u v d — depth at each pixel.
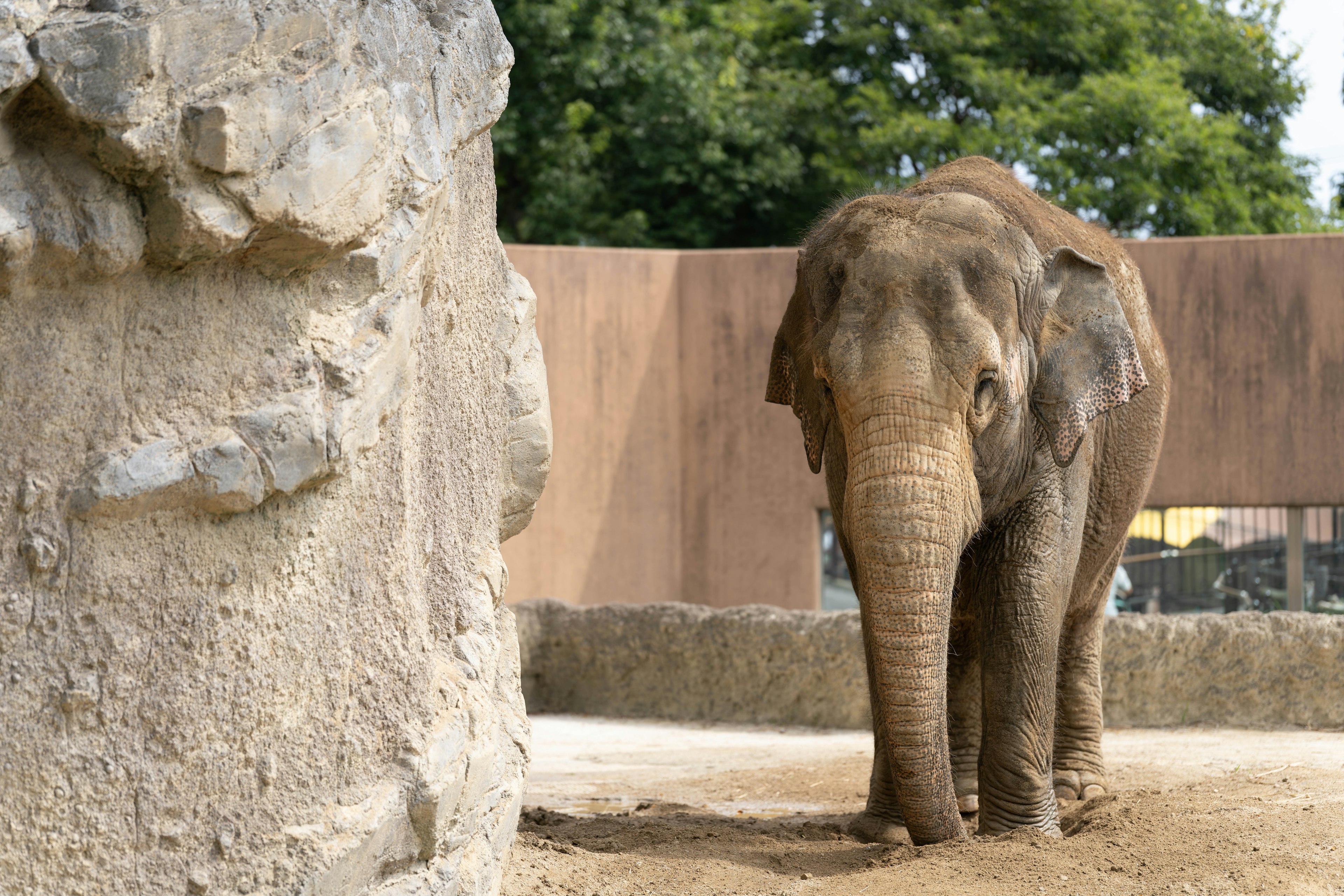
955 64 30.83
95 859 3.67
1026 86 30.67
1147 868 5.74
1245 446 19.11
